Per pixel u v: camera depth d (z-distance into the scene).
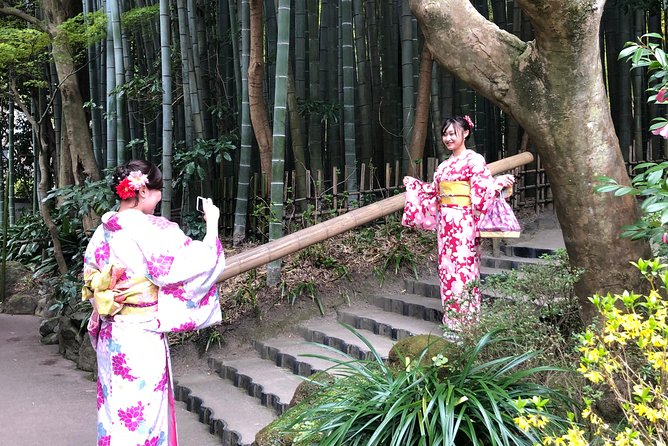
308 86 7.34
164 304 2.77
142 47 8.82
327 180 7.20
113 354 2.76
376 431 2.40
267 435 3.10
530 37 6.92
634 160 6.73
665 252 2.86
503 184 3.96
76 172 7.90
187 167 6.35
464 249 4.05
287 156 7.52
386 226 6.07
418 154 6.23
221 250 2.92
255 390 4.19
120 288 2.75
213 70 8.17
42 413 4.41
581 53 2.77
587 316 3.11
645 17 7.16
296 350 4.67
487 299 4.21
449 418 2.37
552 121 2.91
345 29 6.27
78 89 7.92
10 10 7.63
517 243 5.74
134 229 2.78
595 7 2.64
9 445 3.82
